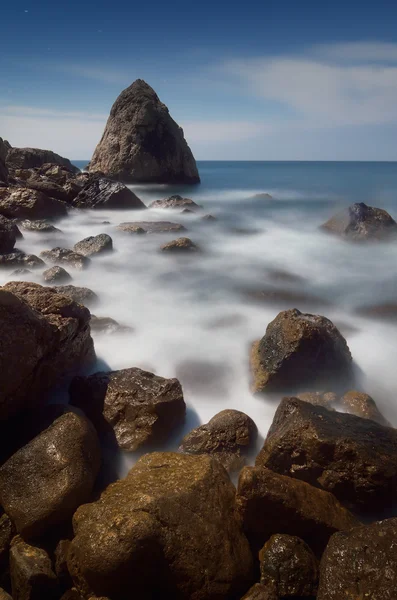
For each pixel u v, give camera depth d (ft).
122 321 31.01
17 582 13.94
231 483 16.48
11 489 16.05
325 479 16.93
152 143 129.18
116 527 13.84
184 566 13.69
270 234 63.10
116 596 13.71
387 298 38.22
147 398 20.33
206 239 59.06
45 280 36.04
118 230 58.65
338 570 13.43
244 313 33.83
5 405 18.29
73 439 17.04
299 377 23.25
